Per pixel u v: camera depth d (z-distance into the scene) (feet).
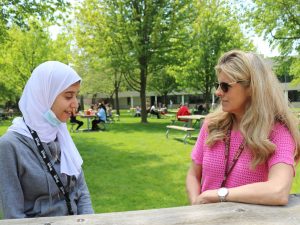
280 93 6.91
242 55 7.01
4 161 6.39
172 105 211.20
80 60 113.91
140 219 5.19
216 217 5.24
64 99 6.91
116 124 74.84
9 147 6.43
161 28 70.64
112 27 71.97
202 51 93.15
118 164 28.81
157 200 18.88
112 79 114.73
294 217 5.22
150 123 77.25
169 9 71.00
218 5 91.25
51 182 6.72
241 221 5.08
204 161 7.50
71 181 7.11
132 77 81.61
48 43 100.37
